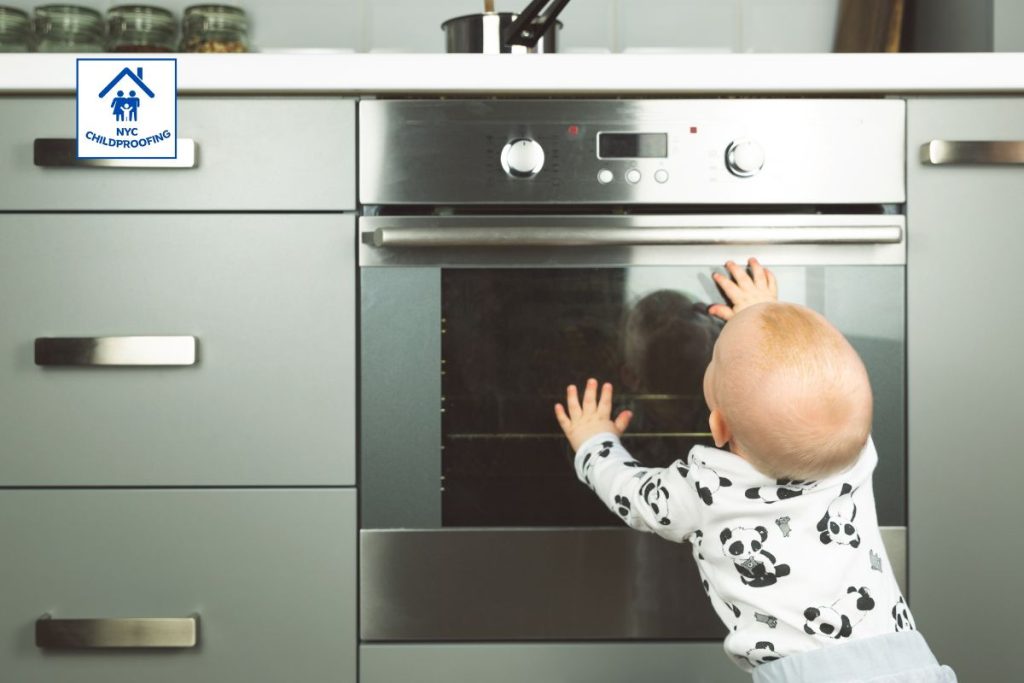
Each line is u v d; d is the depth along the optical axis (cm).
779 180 118
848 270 119
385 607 118
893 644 95
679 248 118
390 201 118
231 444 117
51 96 117
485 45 142
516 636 119
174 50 164
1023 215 119
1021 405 119
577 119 118
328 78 116
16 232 117
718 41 175
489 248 118
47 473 117
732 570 100
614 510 109
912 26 172
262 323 118
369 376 119
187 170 117
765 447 97
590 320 119
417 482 119
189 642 115
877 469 119
